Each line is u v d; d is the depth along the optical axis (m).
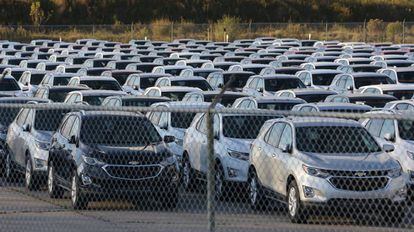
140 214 21.44
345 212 20.02
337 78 46.56
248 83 46.25
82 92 37.78
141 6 132.75
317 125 21.92
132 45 94.69
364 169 20.02
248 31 118.25
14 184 29.72
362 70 52.66
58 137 25.03
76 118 24.34
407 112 27.02
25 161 28.67
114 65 62.56
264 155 22.92
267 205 23.16
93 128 23.69
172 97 39.56
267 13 132.38
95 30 123.00
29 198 24.88
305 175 20.39
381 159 20.45
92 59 65.88
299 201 20.42
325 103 31.11
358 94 36.34
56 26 122.12
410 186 25.22
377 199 19.84
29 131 28.42
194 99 37.19
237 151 25.55
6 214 21.77
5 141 30.91
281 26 119.94
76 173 22.75
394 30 111.88
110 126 23.67
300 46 89.19
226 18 119.44
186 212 21.61
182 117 31.03
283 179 21.62
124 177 22.42
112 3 132.62
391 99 35.44
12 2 130.75
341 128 21.70
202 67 58.38
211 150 15.12
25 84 52.84
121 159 22.47
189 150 28.12
